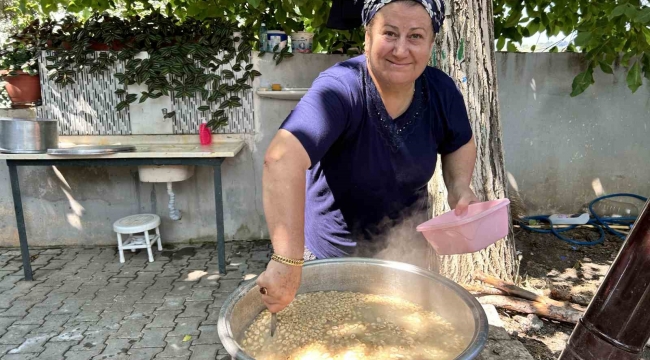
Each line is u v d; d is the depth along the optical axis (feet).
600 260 11.28
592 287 9.72
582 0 12.21
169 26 12.19
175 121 12.64
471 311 3.81
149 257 12.41
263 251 13.14
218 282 11.26
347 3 8.61
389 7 3.79
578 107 13.41
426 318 4.28
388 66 3.96
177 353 8.36
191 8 12.57
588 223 13.66
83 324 9.34
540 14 13.08
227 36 12.26
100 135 12.55
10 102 13.10
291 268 3.41
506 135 13.52
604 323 2.95
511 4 12.66
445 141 5.04
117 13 16.10
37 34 11.98
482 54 7.86
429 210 8.29
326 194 5.03
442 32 7.73
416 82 4.63
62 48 12.00
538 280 9.89
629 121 13.51
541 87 13.26
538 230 12.97
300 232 3.50
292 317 4.31
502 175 8.54
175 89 12.22
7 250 13.12
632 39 11.47
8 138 10.47
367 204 4.93
